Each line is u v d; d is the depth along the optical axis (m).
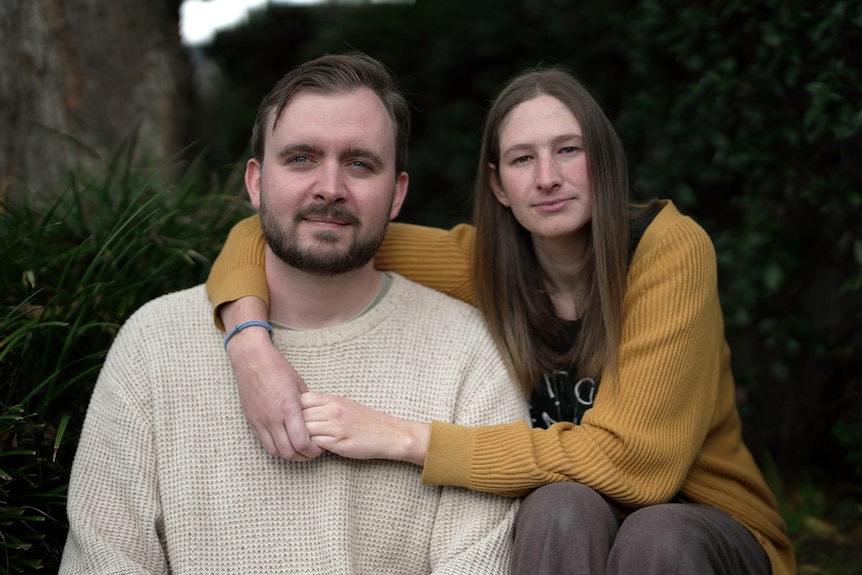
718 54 3.20
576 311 2.18
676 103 3.38
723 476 2.06
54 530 2.10
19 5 3.24
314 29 6.34
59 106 3.29
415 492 1.89
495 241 2.17
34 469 2.05
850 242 3.20
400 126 2.05
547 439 1.83
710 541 1.67
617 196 2.02
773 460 3.57
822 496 3.28
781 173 3.15
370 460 1.88
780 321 3.24
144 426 1.87
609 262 2.00
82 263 2.41
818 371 3.43
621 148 2.06
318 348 1.95
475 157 4.59
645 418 1.83
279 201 1.86
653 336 1.89
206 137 6.31
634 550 1.59
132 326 1.98
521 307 2.14
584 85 2.09
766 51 3.03
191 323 1.97
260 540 1.83
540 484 1.79
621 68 4.27
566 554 1.60
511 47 4.85
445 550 1.84
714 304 2.01
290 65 6.52
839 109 2.78
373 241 1.91
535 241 2.17
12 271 2.31
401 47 5.51
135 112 3.46
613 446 1.80
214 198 2.83
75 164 3.26
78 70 3.34
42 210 2.67
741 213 3.42
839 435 3.22
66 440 2.12
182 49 3.78
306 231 1.86
